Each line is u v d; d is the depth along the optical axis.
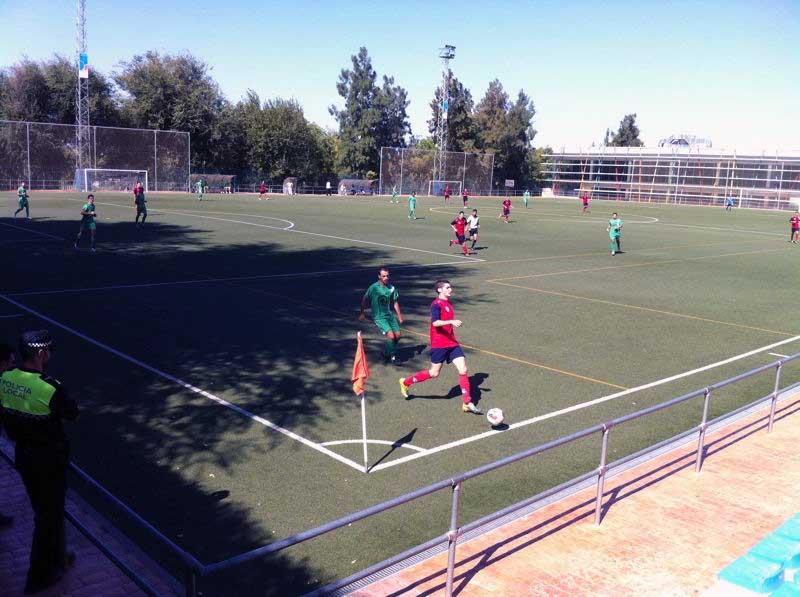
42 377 5.20
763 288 23.94
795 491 7.80
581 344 14.69
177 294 18.20
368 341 14.12
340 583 4.66
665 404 7.38
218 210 49.47
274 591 5.70
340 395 10.73
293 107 91.50
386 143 109.25
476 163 97.06
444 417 9.95
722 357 14.16
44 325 14.31
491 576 5.92
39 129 64.69
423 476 7.97
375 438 9.06
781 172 91.94
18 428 5.17
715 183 98.06
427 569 6.01
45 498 5.26
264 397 10.48
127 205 50.03
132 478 7.69
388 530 6.77
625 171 106.69
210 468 8.00
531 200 97.38
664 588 5.79
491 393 11.14
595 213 68.75
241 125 86.81
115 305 16.53
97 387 10.63
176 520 6.80
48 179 65.81
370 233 37.44
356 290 19.89
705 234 47.06
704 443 9.21
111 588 5.42
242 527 6.70
